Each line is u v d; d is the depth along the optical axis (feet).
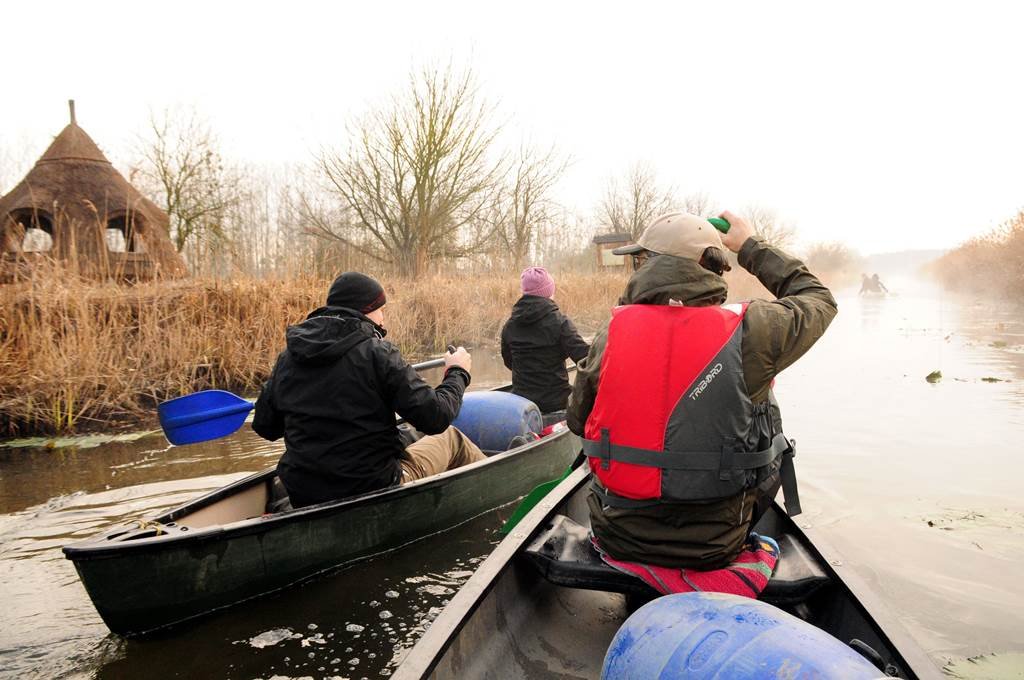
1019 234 65.82
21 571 10.67
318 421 10.23
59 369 19.99
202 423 12.55
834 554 7.35
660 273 6.72
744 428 6.41
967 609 9.09
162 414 12.09
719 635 4.76
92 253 31.73
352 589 10.12
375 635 8.91
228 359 24.81
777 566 7.47
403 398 10.24
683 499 6.41
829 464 15.23
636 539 6.73
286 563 9.74
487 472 12.88
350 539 10.48
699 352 6.36
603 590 7.28
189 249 28.35
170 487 14.74
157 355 22.99
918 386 24.40
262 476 11.39
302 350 10.03
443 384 11.18
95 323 22.04
